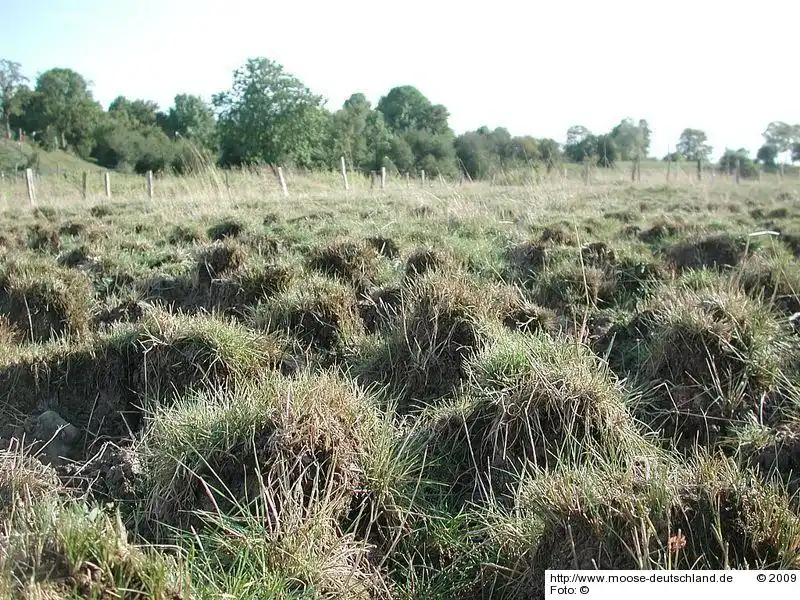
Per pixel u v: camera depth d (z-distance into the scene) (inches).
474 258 310.2
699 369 196.4
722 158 1220.5
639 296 274.2
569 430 163.2
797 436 164.2
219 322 223.9
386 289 261.7
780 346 203.8
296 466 150.3
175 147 1836.9
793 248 341.7
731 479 132.1
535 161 741.3
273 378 177.8
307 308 242.4
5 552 117.3
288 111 1705.2
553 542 130.3
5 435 201.0
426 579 144.6
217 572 133.1
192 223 406.0
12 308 266.2
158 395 209.3
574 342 199.3
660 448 171.8
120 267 318.3
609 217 425.1
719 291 225.1
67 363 219.8
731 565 120.4
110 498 169.5
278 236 352.8
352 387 192.9
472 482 170.2
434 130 2369.6
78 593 113.3
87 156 2559.1
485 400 178.2
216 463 155.3
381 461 158.9
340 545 140.1
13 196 711.7
